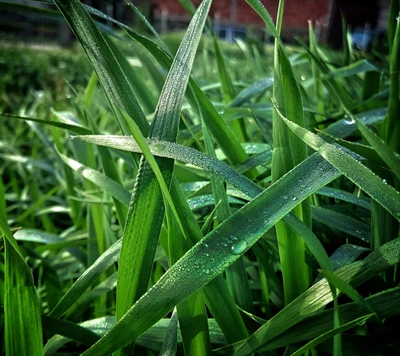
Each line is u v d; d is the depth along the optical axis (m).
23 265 0.14
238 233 0.13
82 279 0.18
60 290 0.27
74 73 1.71
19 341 0.14
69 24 0.15
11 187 0.55
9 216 0.47
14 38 4.20
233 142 0.22
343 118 0.28
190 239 0.15
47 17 0.24
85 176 0.23
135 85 0.30
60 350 0.23
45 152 0.64
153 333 0.17
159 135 0.15
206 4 0.15
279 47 0.17
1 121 0.78
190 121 0.39
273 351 0.17
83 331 0.17
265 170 0.25
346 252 0.18
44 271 0.27
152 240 0.14
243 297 0.18
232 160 0.22
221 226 0.13
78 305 0.21
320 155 0.15
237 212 0.13
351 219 0.20
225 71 0.32
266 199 0.13
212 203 0.20
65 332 0.17
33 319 0.14
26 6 0.23
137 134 0.11
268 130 0.35
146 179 0.14
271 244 0.20
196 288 0.12
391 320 0.18
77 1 0.15
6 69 1.64
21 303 0.14
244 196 0.20
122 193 0.22
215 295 0.15
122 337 0.12
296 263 0.17
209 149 0.18
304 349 0.13
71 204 0.37
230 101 0.31
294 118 0.17
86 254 0.32
